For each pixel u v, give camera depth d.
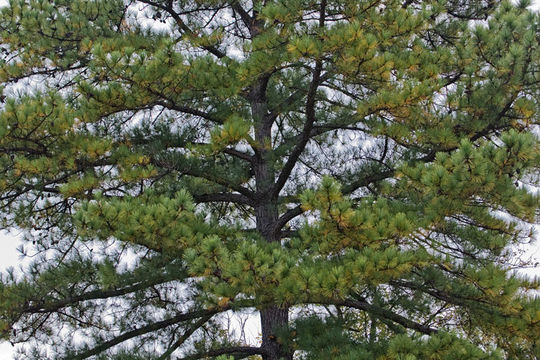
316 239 7.27
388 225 6.59
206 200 9.41
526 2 8.91
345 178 9.43
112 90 7.69
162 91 7.98
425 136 8.12
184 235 6.59
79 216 6.31
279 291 6.15
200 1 10.03
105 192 7.94
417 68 8.41
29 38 9.81
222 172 9.20
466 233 8.50
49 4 9.73
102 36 9.92
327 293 6.11
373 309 7.89
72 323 8.81
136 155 7.99
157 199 7.15
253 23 10.43
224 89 8.05
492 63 7.77
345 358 6.66
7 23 9.98
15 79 9.61
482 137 8.51
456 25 9.42
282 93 10.18
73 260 7.64
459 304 7.49
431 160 8.44
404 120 8.24
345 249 7.07
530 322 7.02
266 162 9.73
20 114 7.23
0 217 8.69
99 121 8.59
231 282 6.03
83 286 7.97
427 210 7.10
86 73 9.85
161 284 8.97
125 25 10.35
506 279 6.99
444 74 8.80
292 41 6.98
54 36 9.68
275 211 9.59
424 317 9.07
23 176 7.88
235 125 7.35
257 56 7.53
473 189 6.63
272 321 8.99
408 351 6.39
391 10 8.45
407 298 8.61
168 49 7.70
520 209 6.89
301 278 6.12
